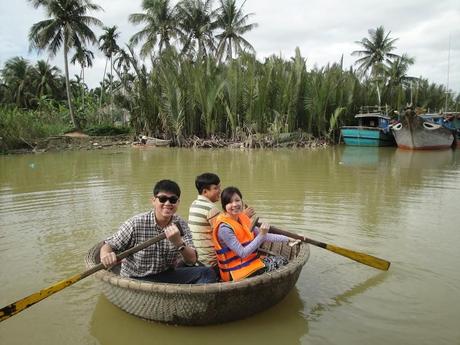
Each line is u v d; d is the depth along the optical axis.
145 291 3.29
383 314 3.65
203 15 31.11
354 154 18.47
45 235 6.00
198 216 4.16
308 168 13.20
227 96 24.25
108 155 19.14
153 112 26.12
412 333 3.35
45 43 28.17
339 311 3.72
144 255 3.66
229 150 21.30
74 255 5.18
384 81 32.56
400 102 28.17
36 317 3.71
